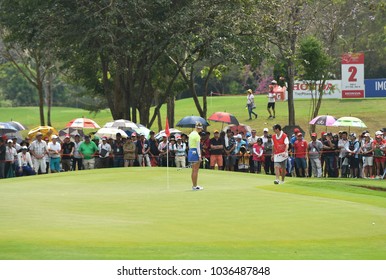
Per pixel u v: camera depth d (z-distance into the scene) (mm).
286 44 110812
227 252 34094
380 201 52344
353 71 148875
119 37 104375
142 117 118062
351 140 84438
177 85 127000
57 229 39406
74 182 66812
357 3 121500
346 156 84875
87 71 128375
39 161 84188
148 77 115812
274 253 34094
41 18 103812
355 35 184625
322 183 62000
